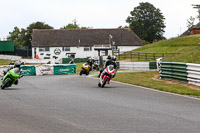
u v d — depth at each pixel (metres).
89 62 32.12
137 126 8.45
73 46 99.00
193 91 16.98
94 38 100.81
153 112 10.60
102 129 8.06
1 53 97.56
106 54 54.09
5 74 17.70
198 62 29.05
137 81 23.00
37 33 102.69
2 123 8.55
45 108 11.08
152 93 16.47
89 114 10.05
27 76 32.97
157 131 7.93
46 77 30.31
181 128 8.27
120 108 11.31
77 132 7.71
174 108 11.57
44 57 97.62
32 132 7.64
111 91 17.12
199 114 10.39
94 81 24.12
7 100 12.93
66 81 24.08
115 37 101.38
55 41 99.81
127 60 56.22
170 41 71.00
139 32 126.12
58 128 8.09
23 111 10.42
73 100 13.19
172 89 17.75
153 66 38.72
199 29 104.62
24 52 107.69
